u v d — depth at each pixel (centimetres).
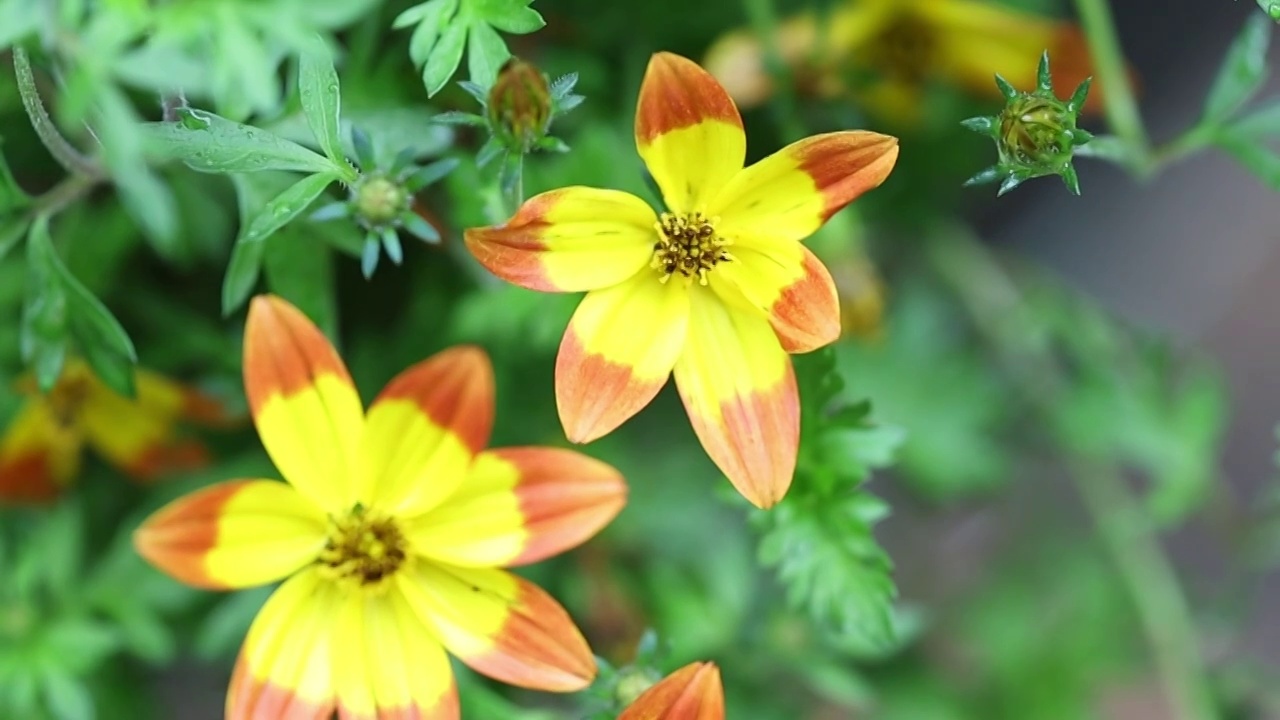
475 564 30
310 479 30
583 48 37
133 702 38
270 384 29
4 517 36
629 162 35
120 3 29
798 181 30
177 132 29
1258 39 33
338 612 30
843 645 37
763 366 30
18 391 34
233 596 36
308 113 30
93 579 35
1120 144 33
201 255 36
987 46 36
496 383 37
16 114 34
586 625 37
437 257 37
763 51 36
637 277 30
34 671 34
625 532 38
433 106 33
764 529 32
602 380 30
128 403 35
